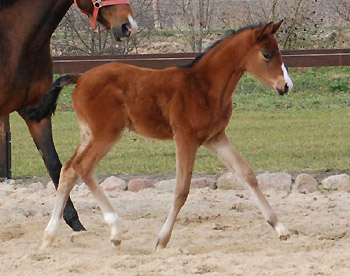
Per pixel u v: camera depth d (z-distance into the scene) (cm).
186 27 3766
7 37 1098
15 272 918
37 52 1116
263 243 1073
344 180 1509
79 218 1266
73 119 2466
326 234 1136
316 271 887
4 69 1096
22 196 1461
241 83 3002
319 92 2889
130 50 3136
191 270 902
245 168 1064
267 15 3253
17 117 2591
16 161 1831
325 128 2228
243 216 1278
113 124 1032
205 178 1544
